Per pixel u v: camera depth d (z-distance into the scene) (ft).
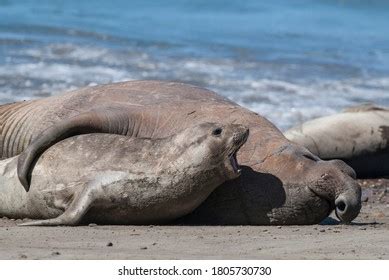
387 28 247.29
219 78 149.28
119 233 65.72
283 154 71.05
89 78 139.74
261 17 246.88
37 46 160.25
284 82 151.33
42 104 80.23
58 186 70.03
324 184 69.72
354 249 60.59
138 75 145.69
